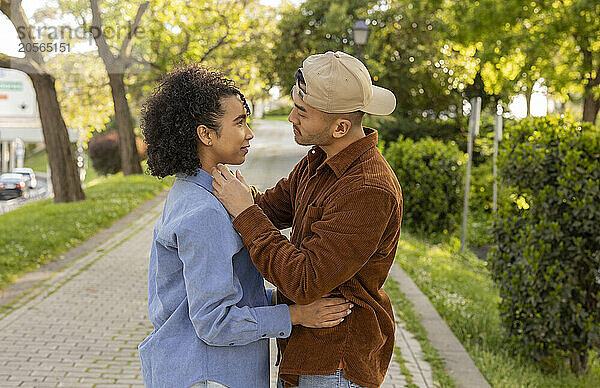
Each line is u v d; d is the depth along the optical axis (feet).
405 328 18.84
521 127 18.69
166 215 6.76
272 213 7.94
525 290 17.75
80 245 32.60
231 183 6.59
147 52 51.03
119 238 34.76
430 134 63.00
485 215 49.47
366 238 6.21
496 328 20.43
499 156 18.72
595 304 17.39
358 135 6.75
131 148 65.36
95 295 23.20
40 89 46.14
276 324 6.47
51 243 31.30
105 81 59.67
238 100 6.83
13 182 85.66
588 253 16.87
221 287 6.19
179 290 6.63
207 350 6.51
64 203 46.11
